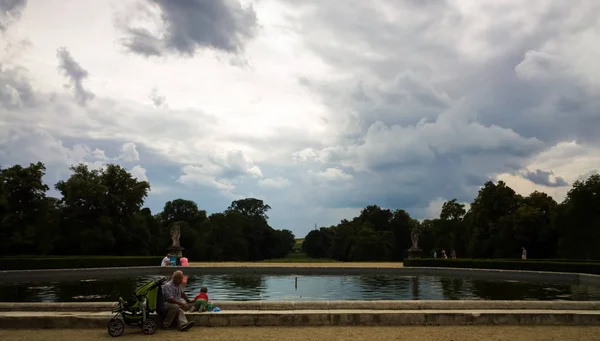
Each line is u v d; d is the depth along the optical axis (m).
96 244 57.62
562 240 55.84
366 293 21.36
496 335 10.50
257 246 104.56
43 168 55.19
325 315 11.70
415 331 10.95
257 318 11.62
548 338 10.19
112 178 62.41
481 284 26.27
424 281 28.25
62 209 60.09
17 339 10.09
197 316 11.58
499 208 66.75
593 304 12.95
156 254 68.94
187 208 94.06
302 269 34.97
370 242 90.56
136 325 10.92
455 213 86.50
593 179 55.41
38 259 35.47
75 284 26.16
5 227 51.06
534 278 30.09
